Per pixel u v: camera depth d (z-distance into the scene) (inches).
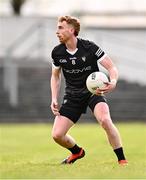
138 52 3002.0
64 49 879.1
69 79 888.9
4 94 2659.9
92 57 875.4
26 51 3038.9
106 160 995.3
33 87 2704.2
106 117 869.2
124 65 2982.3
